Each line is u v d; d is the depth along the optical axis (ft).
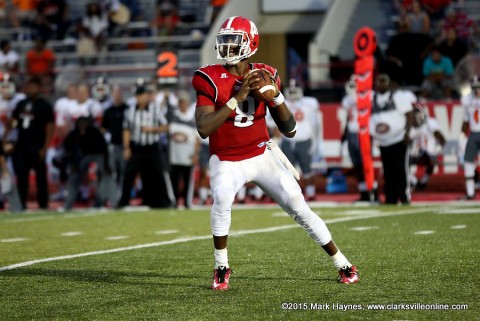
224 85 40.68
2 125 106.32
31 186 117.39
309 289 40.63
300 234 62.80
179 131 94.07
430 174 105.40
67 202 96.53
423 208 83.66
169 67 94.53
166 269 47.50
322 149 105.40
